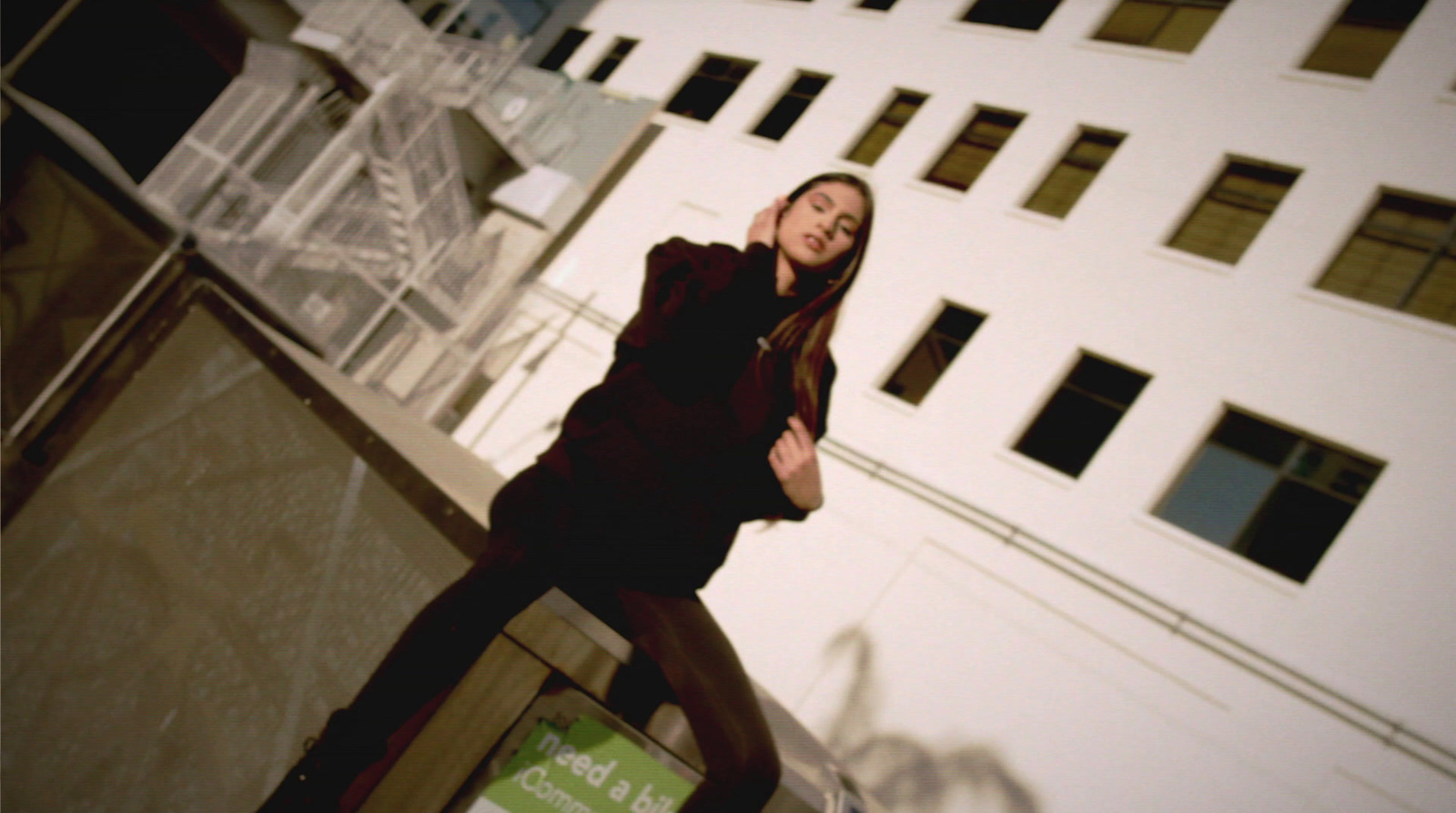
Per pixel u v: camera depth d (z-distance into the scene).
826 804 1.23
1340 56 10.28
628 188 14.88
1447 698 6.81
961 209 11.48
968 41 13.14
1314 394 8.41
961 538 9.23
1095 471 8.97
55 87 12.88
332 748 0.95
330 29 12.41
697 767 1.10
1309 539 8.01
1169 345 9.31
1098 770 7.69
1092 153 11.30
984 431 9.74
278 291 10.52
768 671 9.27
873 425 10.34
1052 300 10.24
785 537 9.98
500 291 13.74
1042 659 8.34
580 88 16.06
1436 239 8.80
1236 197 10.09
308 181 11.09
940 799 8.02
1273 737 7.24
